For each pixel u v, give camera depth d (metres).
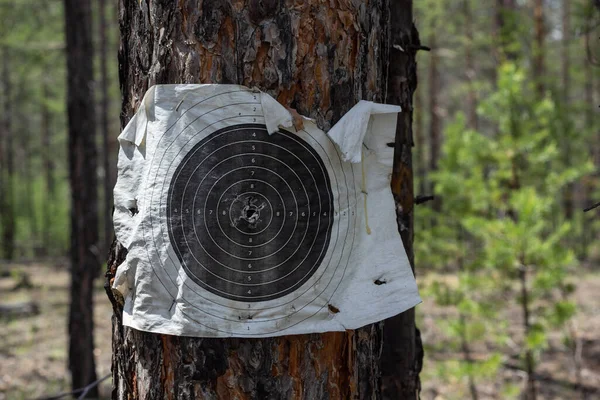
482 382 6.37
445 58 18.03
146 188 1.70
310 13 1.67
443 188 5.25
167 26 1.69
